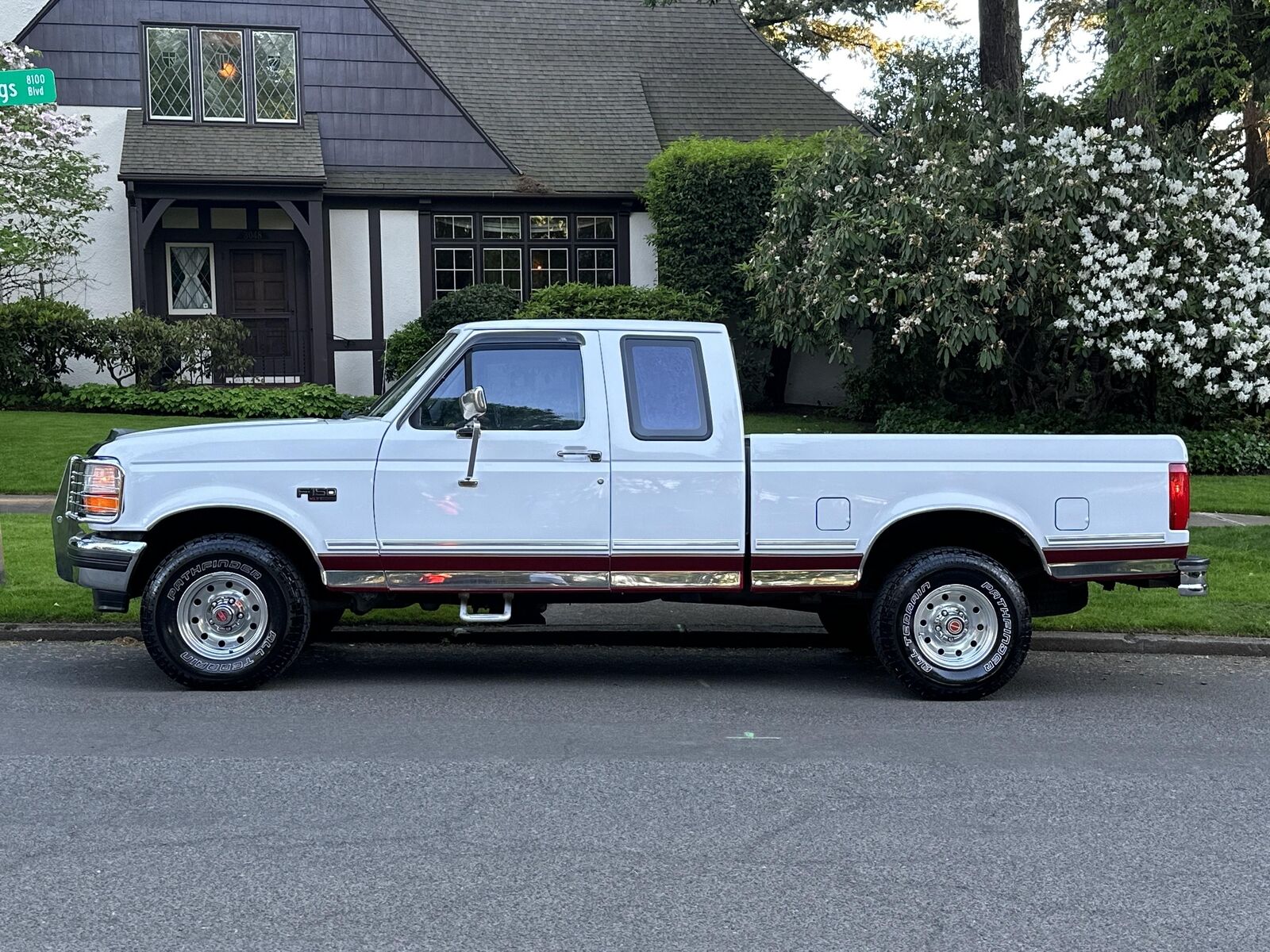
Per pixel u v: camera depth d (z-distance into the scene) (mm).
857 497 7328
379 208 23281
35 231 19938
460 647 8750
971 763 6117
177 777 5711
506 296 22328
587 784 5703
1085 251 15305
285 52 22969
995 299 14641
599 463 7258
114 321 20875
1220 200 15562
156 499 7184
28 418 18641
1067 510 7398
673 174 22359
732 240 22125
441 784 5676
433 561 7270
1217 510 13852
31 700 7055
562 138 25141
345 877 4594
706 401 7355
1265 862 4867
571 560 7293
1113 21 17000
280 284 23641
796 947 4066
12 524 11852
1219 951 4090
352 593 7430
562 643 8875
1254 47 17984
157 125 22281
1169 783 5840
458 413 7320
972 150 15930
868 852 4910
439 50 26453
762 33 36375
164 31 22375
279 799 5434
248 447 7242
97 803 5355
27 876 4570
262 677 7270
